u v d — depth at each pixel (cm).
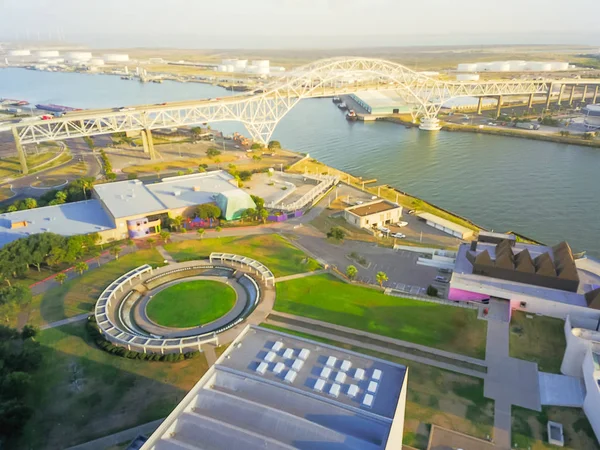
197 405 4731
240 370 5178
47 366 6600
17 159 17612
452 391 6097
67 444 5353
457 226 11531
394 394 4791
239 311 8019
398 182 16150
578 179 16050
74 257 9462
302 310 7900
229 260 9700
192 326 7600
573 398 5912
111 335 7050
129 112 17162
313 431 4312
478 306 7931
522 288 8000
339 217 12250
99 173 15888
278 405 4697
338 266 9562
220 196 11838
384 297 8288
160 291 8662
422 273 9325
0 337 6812
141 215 10988
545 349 6844
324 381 4978
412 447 5259
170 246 10450
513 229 12450
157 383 6269
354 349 6894
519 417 5688
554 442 5303
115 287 8456
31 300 8256
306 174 15612
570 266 7844
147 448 4200
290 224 11762
